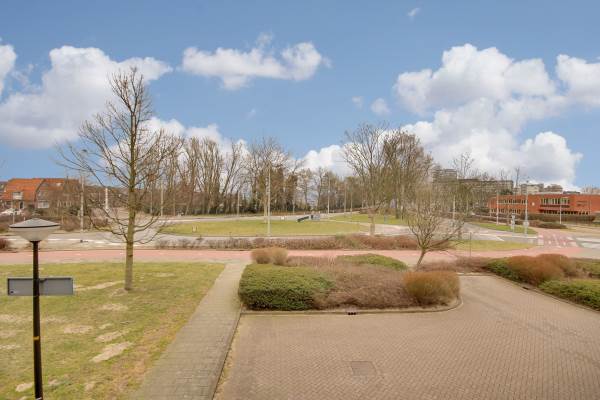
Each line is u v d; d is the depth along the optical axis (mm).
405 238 28375
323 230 40281
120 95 12727
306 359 8203
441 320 11188
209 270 17328
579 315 12141
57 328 9414
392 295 12219
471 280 17250
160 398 6348
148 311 10961
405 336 9766
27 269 17188
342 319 11062
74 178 39250
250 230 38906
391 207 69750
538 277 15828
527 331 10398
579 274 17906
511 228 51125
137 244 27344
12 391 6398
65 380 6828
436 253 25953
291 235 35094
